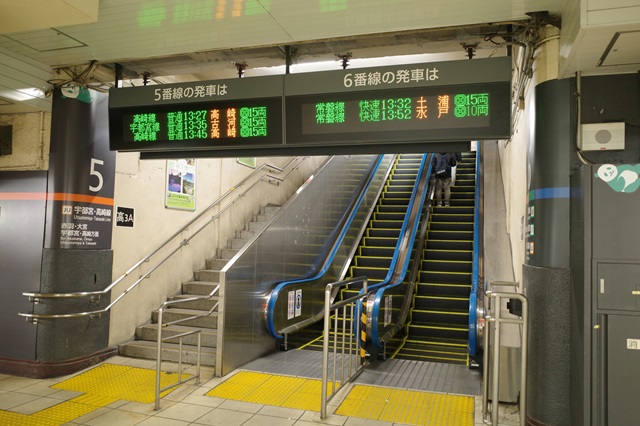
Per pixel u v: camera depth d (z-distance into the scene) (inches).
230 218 327.3
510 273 262.7
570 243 140.5
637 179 122.5
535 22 143.4
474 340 210.7
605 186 124.3
